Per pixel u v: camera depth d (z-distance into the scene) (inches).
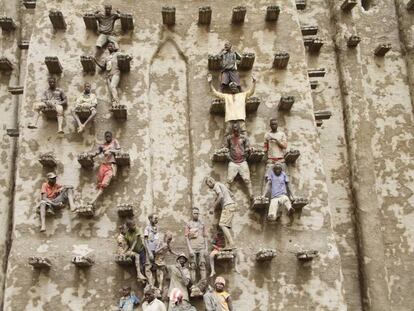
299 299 561.0
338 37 763.4
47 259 551.5
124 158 585.6
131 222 559.8
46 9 666.2
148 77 644.7
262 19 674.2
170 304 518.0
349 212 693.3
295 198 576.1
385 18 788.6
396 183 709.9
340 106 741.3
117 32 660.1
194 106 632.4
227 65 631.8
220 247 568.1
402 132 733.3
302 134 624.4
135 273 560.7
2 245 648.4
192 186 599.8
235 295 558.9
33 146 604.4
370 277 653.3
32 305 548.4
